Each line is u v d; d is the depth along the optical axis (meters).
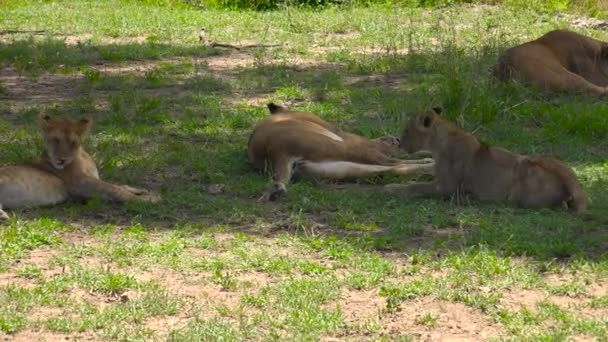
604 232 11.12
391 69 20.42
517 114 16.30
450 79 17.30
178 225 11.40
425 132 12.30
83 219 11.78
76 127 12.35
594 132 15.38
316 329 8.55
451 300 9.26
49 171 12.30
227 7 30.94
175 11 29.75
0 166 12.90
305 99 17.98
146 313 8.91
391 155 13.97
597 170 13.53
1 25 26.95
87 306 9.02
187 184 13.23
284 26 26.42
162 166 13.95
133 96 17.78
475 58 19.94
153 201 12.23
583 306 9.11
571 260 10.30
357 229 11.34
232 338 8.31
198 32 25.56
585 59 18.56
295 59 21.78
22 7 30.30
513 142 14.98
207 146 14.90
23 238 10.81
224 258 10.33
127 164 13.98
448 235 11.07
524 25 25.78
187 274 9.94
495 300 9.16
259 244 10.84
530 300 9.27
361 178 13.21
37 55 21.62
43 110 16.98
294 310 8.93
